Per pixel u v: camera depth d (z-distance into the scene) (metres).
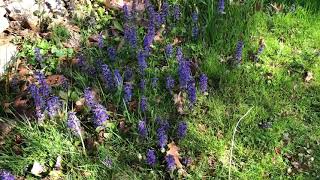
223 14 0.88
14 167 0.64
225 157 0.68
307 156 0.69
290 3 0.93
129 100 0.71
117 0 0.92
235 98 0.76
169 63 0.80
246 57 0.83
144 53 0.76
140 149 0.68
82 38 0.83
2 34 0.82
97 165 0.65
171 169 0.64
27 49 0.80
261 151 0.69
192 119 0.73
